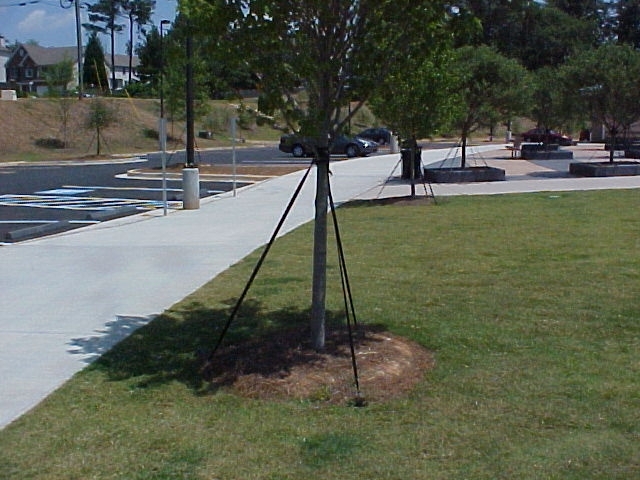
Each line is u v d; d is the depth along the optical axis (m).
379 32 5.64
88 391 5.60
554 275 9.05
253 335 6.86
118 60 112.25
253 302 8.08
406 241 11.86
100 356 6.41
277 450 4.60
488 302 7.88
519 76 25.05
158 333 7.05
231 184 24.22
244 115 6.15
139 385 5.71
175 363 6.20
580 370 5.85
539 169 28.81
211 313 7.71
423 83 16.06
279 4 5.42
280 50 5.63
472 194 19.19
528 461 4.40
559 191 19.64
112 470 4.38
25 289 8.99
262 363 5.95
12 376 5.93
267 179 25.69
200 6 5.50
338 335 6.66
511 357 6.18
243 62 5.72
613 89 25.17
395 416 5.06
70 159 39.34
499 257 10.30
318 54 5.69
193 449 4.63
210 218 15.58
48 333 7.12
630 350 6.30
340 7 5.53
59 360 6.32
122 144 47.69
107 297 8.52
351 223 14.17
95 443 4.73
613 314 7.34
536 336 6.72
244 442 4.72
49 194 22.03
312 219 15.01
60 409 5.27
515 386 5.55
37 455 4.58
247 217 15.58
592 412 5.07
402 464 4.39
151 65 71.31
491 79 24.50
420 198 17.91
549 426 4.87
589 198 17.61
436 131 17.23
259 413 5.15
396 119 16.88
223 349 6.43
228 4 5.48
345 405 5.24
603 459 4.41
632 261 9.78
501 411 5.11
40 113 47.34
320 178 6.02
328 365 5.87
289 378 5.62
